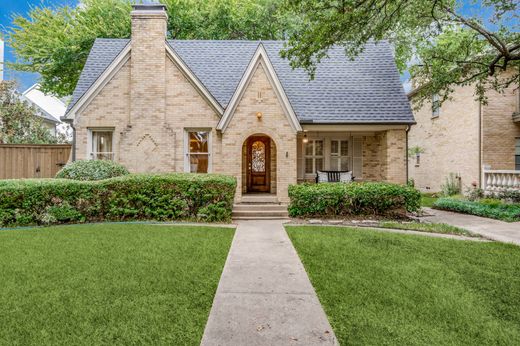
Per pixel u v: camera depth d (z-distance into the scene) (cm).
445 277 473
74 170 1068
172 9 2159
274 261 554
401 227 892
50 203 921
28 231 789
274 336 304
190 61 1448
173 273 481
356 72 1452
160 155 1235
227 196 1005
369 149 1438
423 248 646
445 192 1695
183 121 1256
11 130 1614
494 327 328
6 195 884
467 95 1639
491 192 1341
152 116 1240
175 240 697
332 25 918
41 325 324
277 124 1203
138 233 767
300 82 1404
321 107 1301
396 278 467
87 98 1241
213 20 2238
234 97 1198
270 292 414
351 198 1051
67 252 593
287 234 791
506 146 1525
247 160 1495
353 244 674
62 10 2141
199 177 1023
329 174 1378
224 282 449
